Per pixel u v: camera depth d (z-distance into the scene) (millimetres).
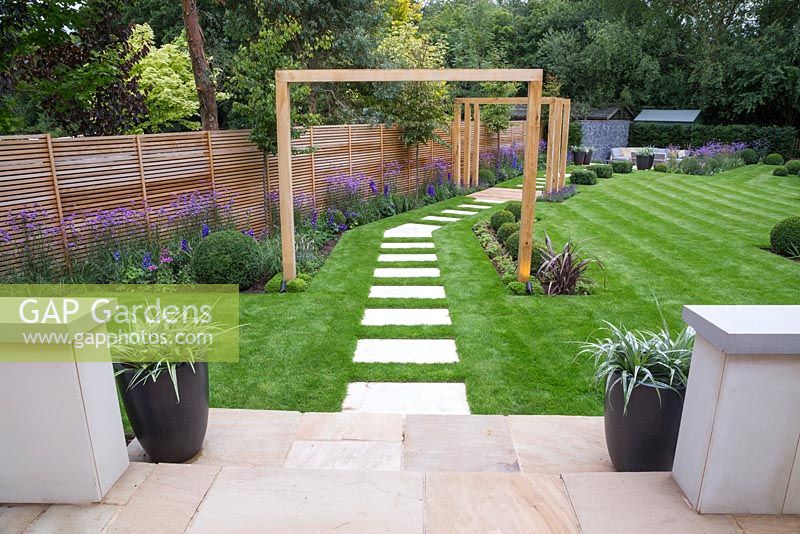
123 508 2459
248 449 3166
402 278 7160
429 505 2471
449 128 16078
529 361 4559
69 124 9547
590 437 3318
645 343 2943
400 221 11258
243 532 2305
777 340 2098
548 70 28625
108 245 6555
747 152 22859
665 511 2393
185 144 7617
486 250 8750
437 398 3951
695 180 17891
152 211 7148
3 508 2457
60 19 8531
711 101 26438
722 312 2363
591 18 29016
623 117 28312
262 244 8102
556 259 6586
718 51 25797
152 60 13969
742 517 2348
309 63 14516
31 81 8688
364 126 11773
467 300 6242
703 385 2320
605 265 7855
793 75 23422
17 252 5797
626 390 2656
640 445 2773
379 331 5262
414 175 14219
